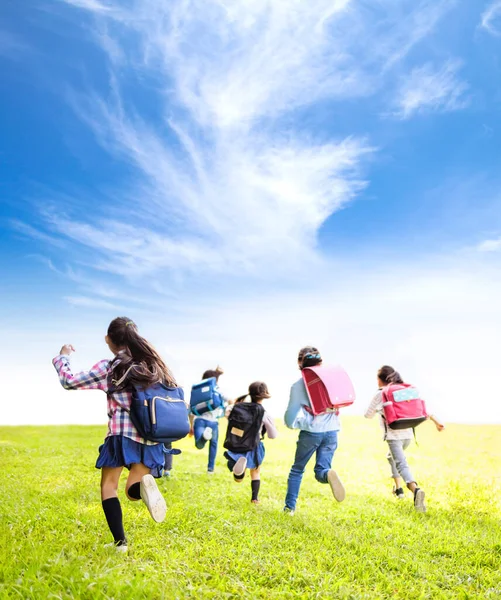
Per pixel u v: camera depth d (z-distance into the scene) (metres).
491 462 12.44
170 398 4.91
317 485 9.58
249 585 4.48
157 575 4.36
